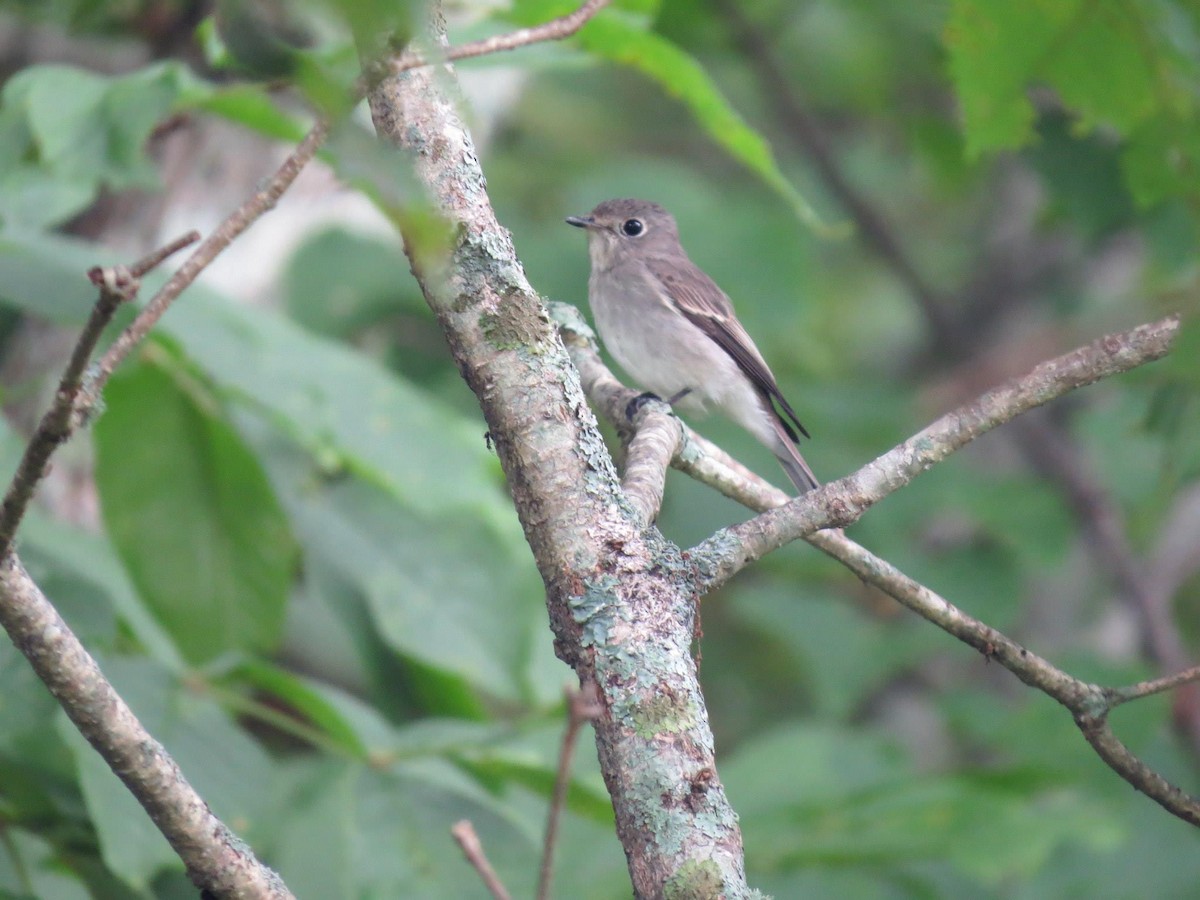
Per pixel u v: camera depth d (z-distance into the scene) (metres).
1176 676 5.82
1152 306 12.95
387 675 10.05
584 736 9.23
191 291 8.99
